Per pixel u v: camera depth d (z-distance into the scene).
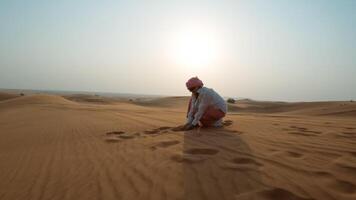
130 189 3.31
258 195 2.97
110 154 5.03
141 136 6.79
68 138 7.33
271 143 5.23
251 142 5.39
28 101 37.19
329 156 4.22
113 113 17.41
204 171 3.76
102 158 4.78
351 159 4.01
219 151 4.77
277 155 4.37
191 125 7.28
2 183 3.82
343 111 30.08
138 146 5.55
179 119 11.48
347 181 3.20
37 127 10.71
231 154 4.55
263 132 6.65
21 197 3.29
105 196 3.16
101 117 13.73
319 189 3.03
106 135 7.34
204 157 4.43
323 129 7.38
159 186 3.35
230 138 5.86
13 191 3.50
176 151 4.89
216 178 3.49
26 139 7.78
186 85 7.31
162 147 5.33
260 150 4.72
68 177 3.89
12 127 11.46
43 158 5.10
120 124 9.82
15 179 3.96
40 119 14.73
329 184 3.15
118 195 3.17
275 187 3.12
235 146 5.08
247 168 3.80
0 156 5.60
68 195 3.26
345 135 6.06
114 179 3.68
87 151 5.43
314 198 2.83
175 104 67.94
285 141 5.37
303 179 3.32
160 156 4.64
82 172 4.07
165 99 76.75
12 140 7.79
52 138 7.57
